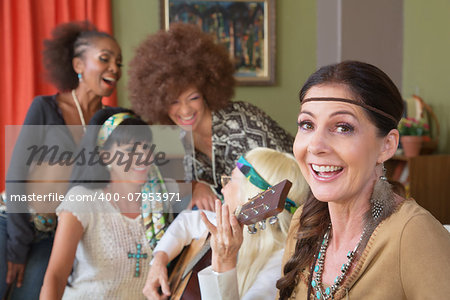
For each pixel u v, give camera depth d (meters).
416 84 4.26
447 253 0.81
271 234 1.44
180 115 2.26
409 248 0.84
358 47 4.21
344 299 0.93
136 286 1.89
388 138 0.91
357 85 0.87
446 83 3.93
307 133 0.92
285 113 5.10
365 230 0.93
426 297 0.80
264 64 4.95
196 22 4.79
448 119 3.93
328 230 1.05
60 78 2.62
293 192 1.47
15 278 2.14
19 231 2.14
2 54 4.30
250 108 2.37
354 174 0.88
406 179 3.69
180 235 1.80
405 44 4.34
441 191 3.70
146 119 2.33
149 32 4.73
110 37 2.68
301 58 5.07
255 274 1.40
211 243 1.18
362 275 0.91
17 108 4.35
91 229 1.86
